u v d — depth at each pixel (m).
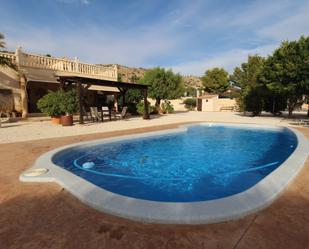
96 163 7.46
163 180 5.96
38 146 7.82
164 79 26.78
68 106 13.57
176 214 2.97
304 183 4.36
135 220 3.02
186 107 42.16
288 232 2.72
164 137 11.39
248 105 23.39
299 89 18.02
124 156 8.45
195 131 13.80
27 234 2.71
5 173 5.01
